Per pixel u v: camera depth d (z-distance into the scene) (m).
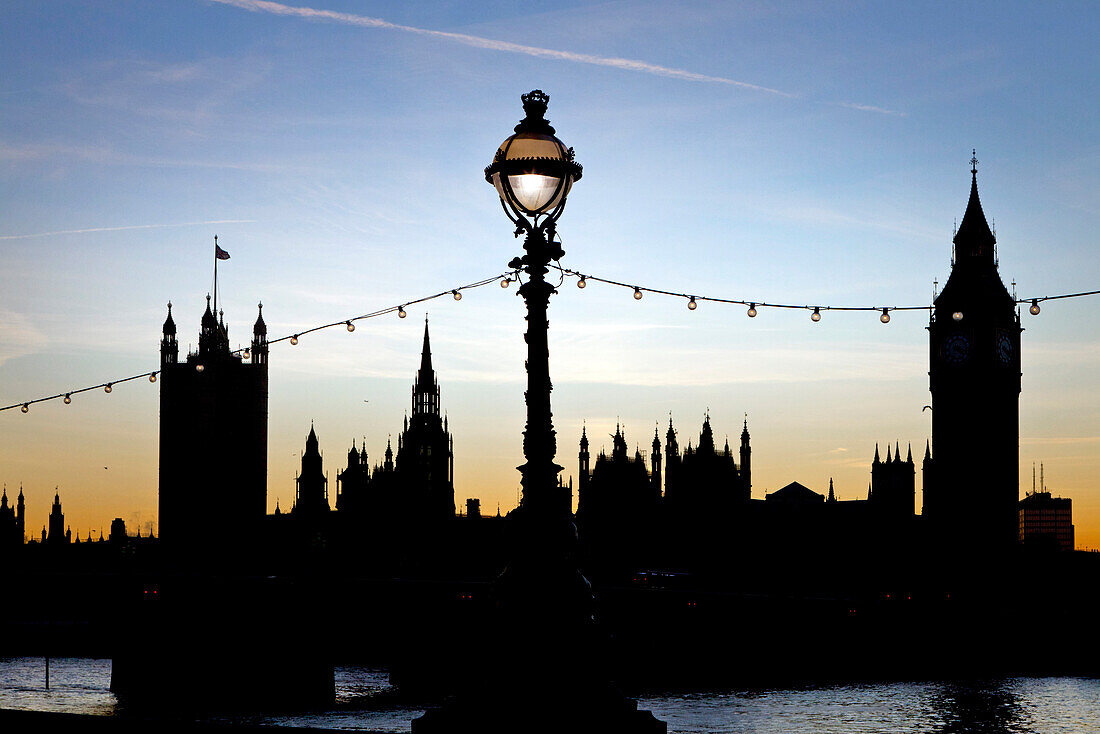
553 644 19.00
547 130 19.91
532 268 19.72
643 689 185.62
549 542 19.27
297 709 171.75
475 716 19.11
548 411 19.61
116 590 196.62
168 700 183.38
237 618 189.12
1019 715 152.62
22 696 184.12
